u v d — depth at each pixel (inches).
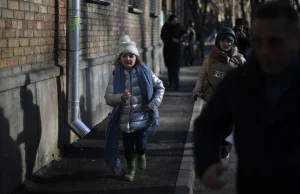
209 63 249.4
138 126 211.0
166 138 303.1
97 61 327.6
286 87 91.9
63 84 255.9
